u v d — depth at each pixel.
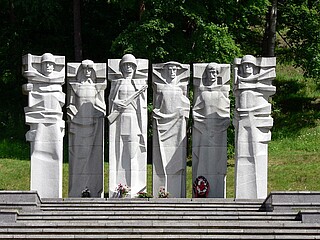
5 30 50.09
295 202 31.33
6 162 43.09
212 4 45.00
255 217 30.36
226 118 35.88
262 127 35.09
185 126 35.94
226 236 28.38
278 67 53.44
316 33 48.47
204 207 31.81
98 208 31.59
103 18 49.56
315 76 48.09
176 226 29.03
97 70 36.25
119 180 35.34
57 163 35.28
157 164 35.81
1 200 31.86
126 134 35.41
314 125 47.94
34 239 28.41
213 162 35.78
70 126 36.12
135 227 29.03
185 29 45.59
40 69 35.66
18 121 48.19
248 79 35.16
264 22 52.97
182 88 36.06
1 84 50.88
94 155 36.12
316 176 41.28
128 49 42.88
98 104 36.19
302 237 28.30
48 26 48.09
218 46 43.00
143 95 35.72
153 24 42.78
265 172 35.03
